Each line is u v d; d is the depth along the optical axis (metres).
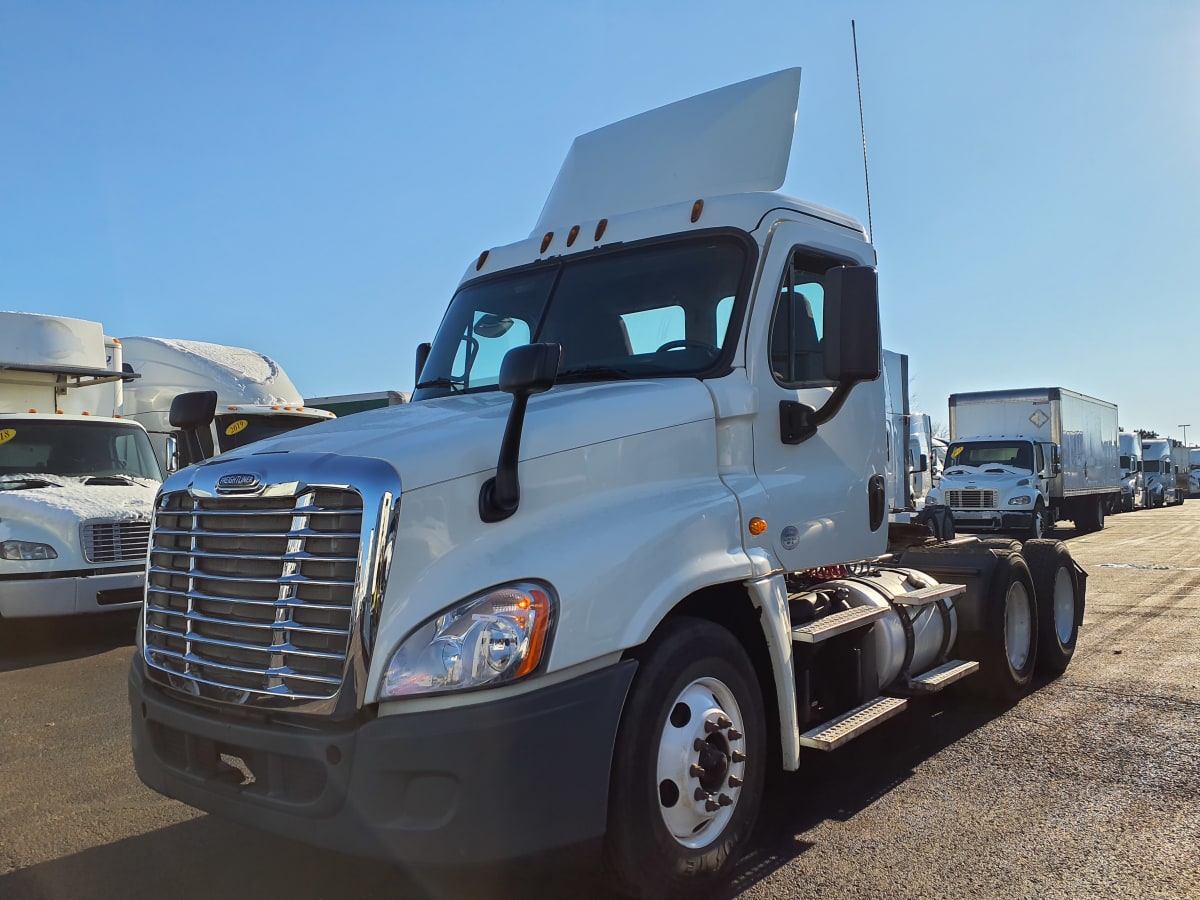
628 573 3.30
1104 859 3.93
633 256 4.60
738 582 3.85
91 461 10.63
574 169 5.48
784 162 4.66
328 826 2.97
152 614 3.66
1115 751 5.36
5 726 6.36
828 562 4.42
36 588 8.75
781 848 4.09
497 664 2.96
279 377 15.01
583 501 3.46
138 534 9.35
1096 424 27.78
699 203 4.52
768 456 4.21
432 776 2.92
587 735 3.07
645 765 3.28
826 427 4.55
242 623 3.24
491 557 3.13
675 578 3.45
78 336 11.18
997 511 22.56
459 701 2.95
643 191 5.04
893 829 4.29
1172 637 8.65
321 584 3.06
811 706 4.46
